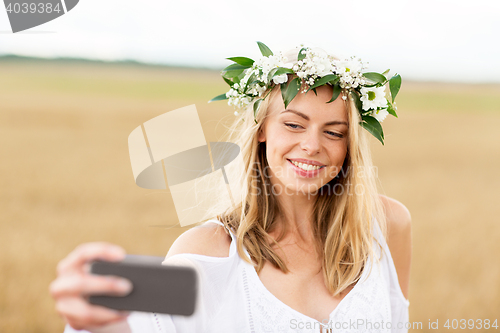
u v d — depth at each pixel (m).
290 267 1.49
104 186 9.37
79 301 0.70
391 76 1.67
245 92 1.53
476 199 9.52
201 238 1.45
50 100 23.52
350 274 1.50
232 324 1.38
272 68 1.41
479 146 16.17
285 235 1.54
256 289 1.40
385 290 1.58
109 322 0.73
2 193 8.51
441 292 4.95
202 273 1.37
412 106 27.66
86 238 6.28
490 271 5.55
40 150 13.05
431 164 12.94
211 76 40.62
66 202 8.16
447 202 9.14
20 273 5.05
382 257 1.65
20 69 36.78
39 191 8.81
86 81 33.09
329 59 1.46
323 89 1.38
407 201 9.09
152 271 0.78
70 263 0.70
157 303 0.76
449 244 6.55
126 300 0.76
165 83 34.34
